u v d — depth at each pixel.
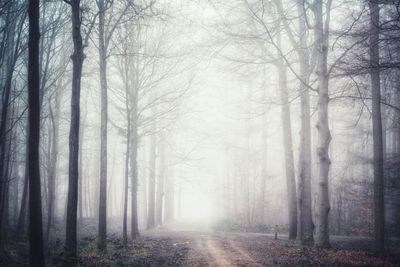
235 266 10.80
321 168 14.52
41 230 7.95
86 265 11.04
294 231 18.66
